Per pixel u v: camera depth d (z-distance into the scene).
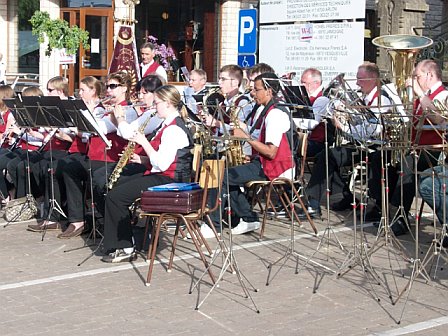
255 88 7.77
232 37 17.12
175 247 7.27
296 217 8.34
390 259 7.00
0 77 13.68
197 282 6.29
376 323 5.37
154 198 6.32
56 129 8.13
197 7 17.19
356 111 6.55
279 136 7.58
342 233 8.05
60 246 7.63
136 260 7.04
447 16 16.45
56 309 5.66
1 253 7.38
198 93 9.37
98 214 7.95
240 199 7.89
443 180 6.20
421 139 6.41
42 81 16.50
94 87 7.95
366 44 14.23
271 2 12.07
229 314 5.56
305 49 11.55
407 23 12.59
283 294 6.03
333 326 5.30
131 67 13.18
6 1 17.19
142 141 6.76
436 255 6.45
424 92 7.08
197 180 6.56
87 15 16.52
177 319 5.45
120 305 5.76
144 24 16.84
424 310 5.65
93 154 7.79
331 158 8.73
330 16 11.14
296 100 7.55
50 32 13.34
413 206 9.12
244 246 7.54
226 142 7.53
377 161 8.34
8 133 9.69
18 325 5.31
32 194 9.09
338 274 6.46
